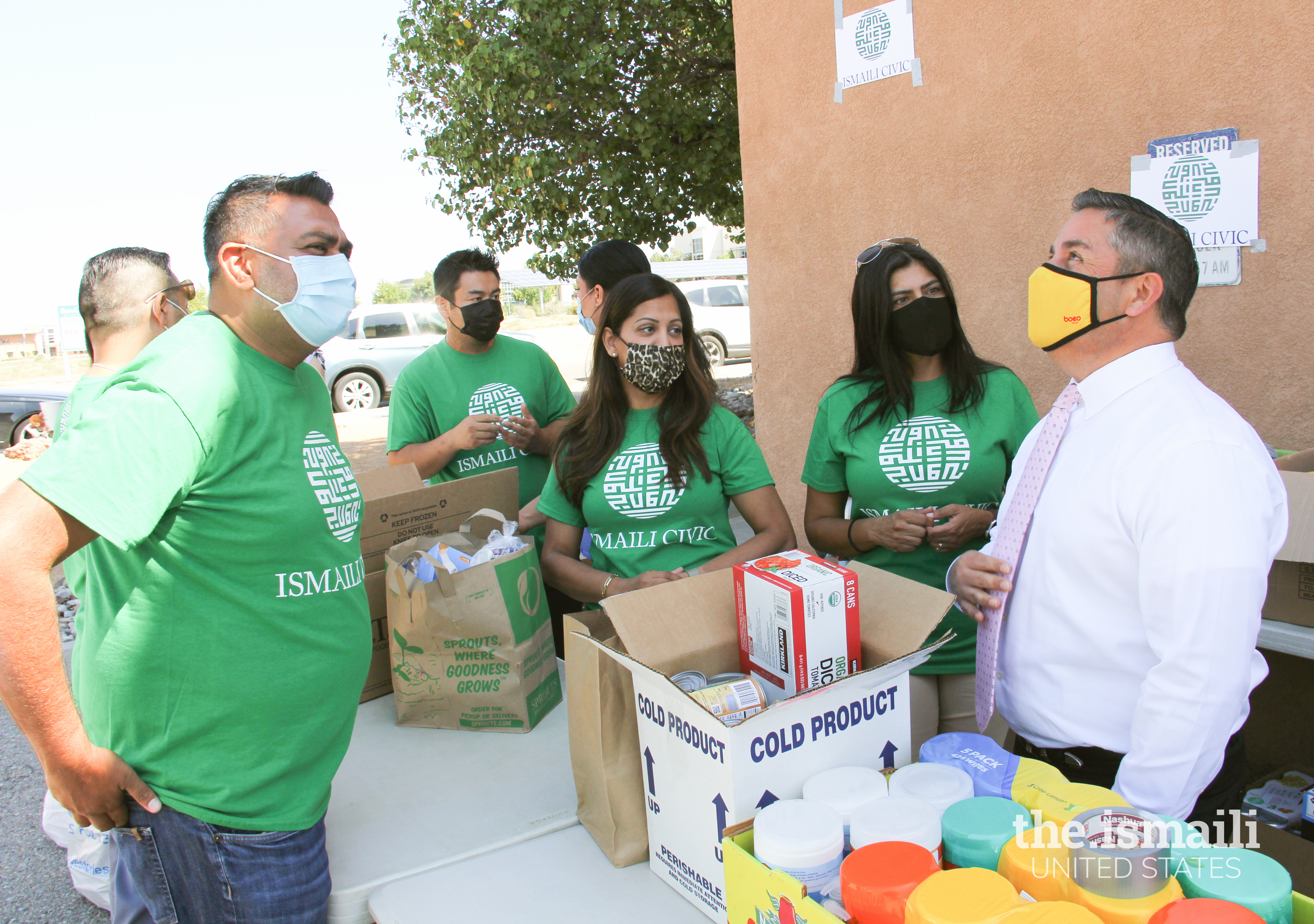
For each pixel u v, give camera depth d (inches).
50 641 45.2
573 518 85.2
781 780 45.4
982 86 118.8
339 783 69.8
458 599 74.5
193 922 53.5
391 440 115.0
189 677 50.8
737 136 263.7
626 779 55.6
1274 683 101.3
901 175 131.3
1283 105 92.3
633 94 264.4
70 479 44.3
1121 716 50.1
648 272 96.6
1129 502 47.1
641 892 52.7
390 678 87.0
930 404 80.0
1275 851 70.5
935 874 35.2
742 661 56.9
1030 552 54.4
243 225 53.2
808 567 54.2
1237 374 99.4
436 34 262.2
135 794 50.8
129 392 47.1
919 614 52.0
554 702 81.3
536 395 116.7
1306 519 64.7
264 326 54.5
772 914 39.6
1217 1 95.4
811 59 140.9
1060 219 113.3
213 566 50.8
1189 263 49.4
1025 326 119.7
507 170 269.9
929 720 77.0
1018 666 55.6
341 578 57.2
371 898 54.8
